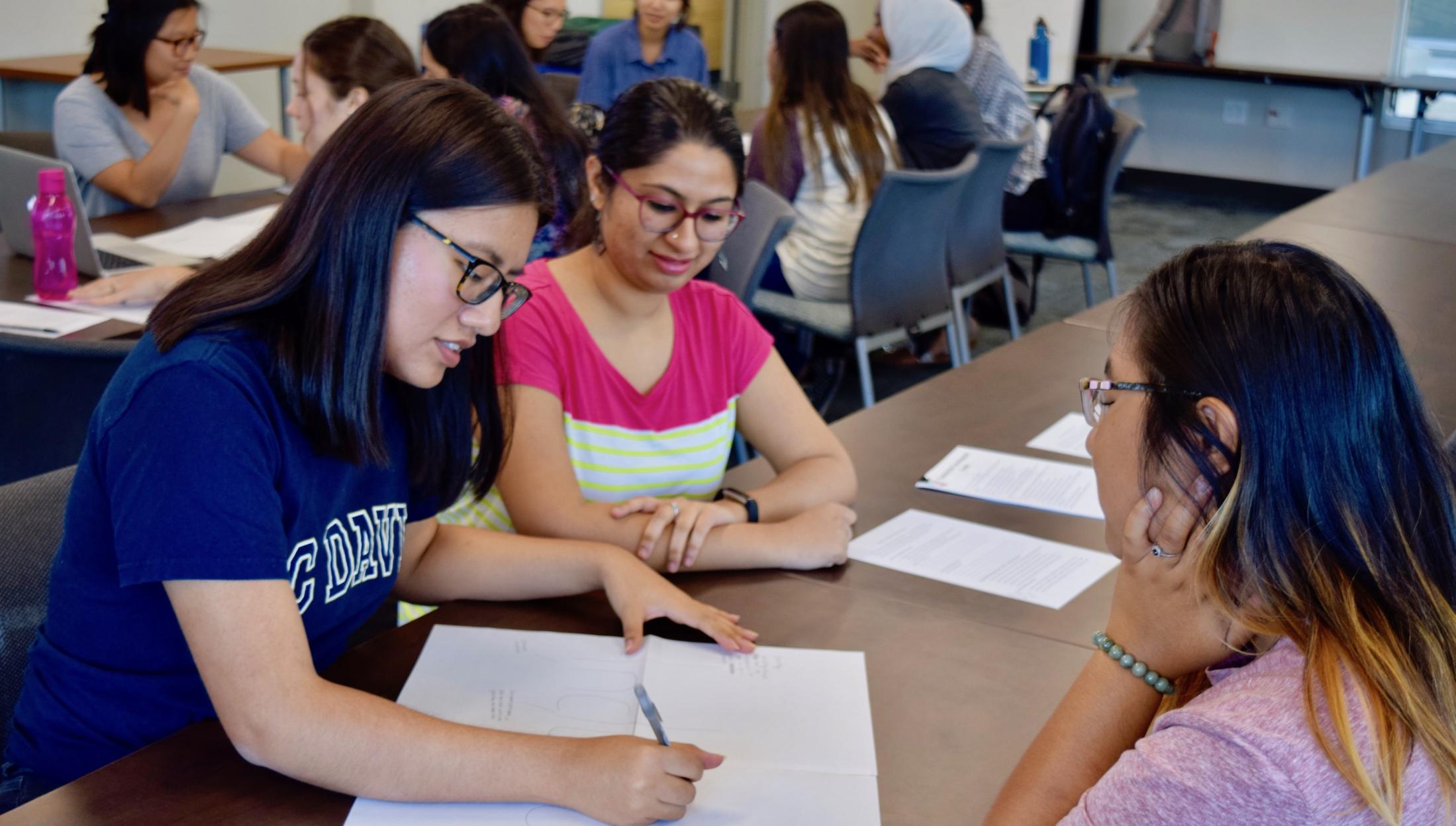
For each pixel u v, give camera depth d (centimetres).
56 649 114
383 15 585
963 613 136
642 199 152
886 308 330
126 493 99
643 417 165
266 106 572
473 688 116
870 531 158
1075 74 767
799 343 362
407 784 99
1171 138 821
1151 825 78
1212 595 83
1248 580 81
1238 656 90
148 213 306
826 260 340
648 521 148
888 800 102
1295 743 74
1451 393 211
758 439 176
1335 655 77
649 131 151
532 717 112
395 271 102
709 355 171
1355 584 79
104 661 112
